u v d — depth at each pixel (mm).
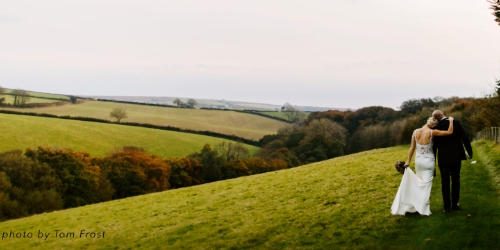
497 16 10961
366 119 137250
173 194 28172
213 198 23062
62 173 54781
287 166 94500
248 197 21438
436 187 15727
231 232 14398
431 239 10258
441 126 11914
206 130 122250
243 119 149750
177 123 124812
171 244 14141
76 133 85125
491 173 17375
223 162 88000
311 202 17297
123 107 141375
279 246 11953
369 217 13172
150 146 90750
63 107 127000
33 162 53125
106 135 89438
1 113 90375
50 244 16703
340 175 23406
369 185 18703
